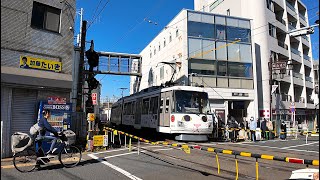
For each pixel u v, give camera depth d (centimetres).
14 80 1127
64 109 1250
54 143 848
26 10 1222
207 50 2780
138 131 2242
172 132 1554
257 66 3186
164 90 1717
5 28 1145
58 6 1349
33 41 1236
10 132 1120
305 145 1603
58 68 1311
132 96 2430
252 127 1964
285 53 3703
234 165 914
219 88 2741
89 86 2041
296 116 3928
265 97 3136
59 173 786
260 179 724
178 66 2789
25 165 823
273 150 1325
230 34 2895
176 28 2917
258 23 3250
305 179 455
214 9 3838
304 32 1684
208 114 1631
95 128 1431
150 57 3912
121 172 803
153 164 926
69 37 1381
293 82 3875
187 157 1066
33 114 1216
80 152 920
